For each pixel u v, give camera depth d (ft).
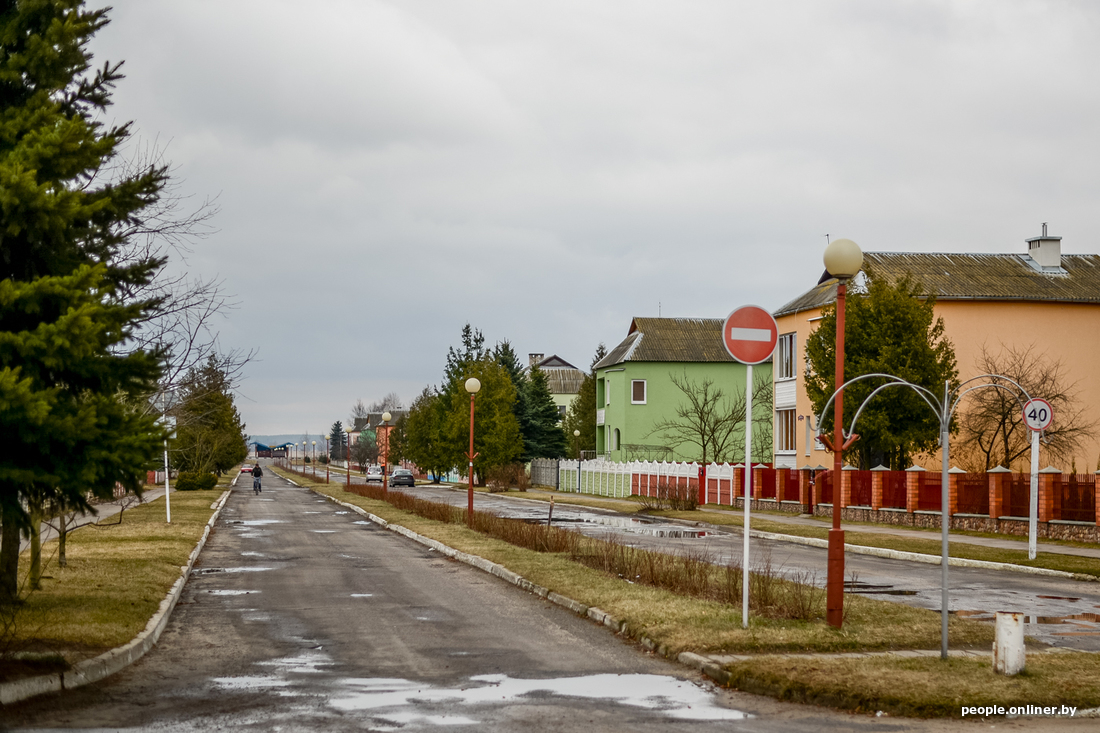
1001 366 132.16
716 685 27.89
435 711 24.49
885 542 78.43
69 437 24.71
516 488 209.87
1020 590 52.24
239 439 247.09
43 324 24.48
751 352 36.55
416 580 53.52
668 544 77.71
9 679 25.18
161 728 22.75
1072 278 139.95
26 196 24.50
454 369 258.57
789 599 38.86
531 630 37.14
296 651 32.86
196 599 45.91
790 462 156.15
